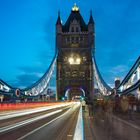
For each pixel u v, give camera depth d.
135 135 22.61
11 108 57.16
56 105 122.69
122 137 21.25
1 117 41.00
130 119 39.56
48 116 50.22
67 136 21.61
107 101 62.41
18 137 20.17
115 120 38.41
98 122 36.06
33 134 22.20
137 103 51.91
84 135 22.41
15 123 32.47
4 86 107.69
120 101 53.38
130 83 102.19
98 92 187.88
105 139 20.17
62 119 42.31
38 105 88.25
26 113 54.53
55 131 24.89
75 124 33.31
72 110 82.25
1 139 19.05
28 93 144.38
